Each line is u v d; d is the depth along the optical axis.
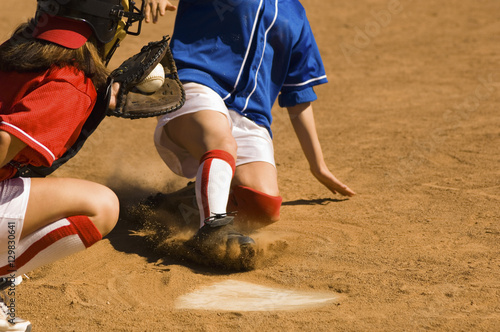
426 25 28.55
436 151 12.11
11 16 28.05
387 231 8.26
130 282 6.84
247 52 8.38
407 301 6.17
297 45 8.95
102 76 5.49
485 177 10.38
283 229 8.48
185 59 8.33
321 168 9.51
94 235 5.62
